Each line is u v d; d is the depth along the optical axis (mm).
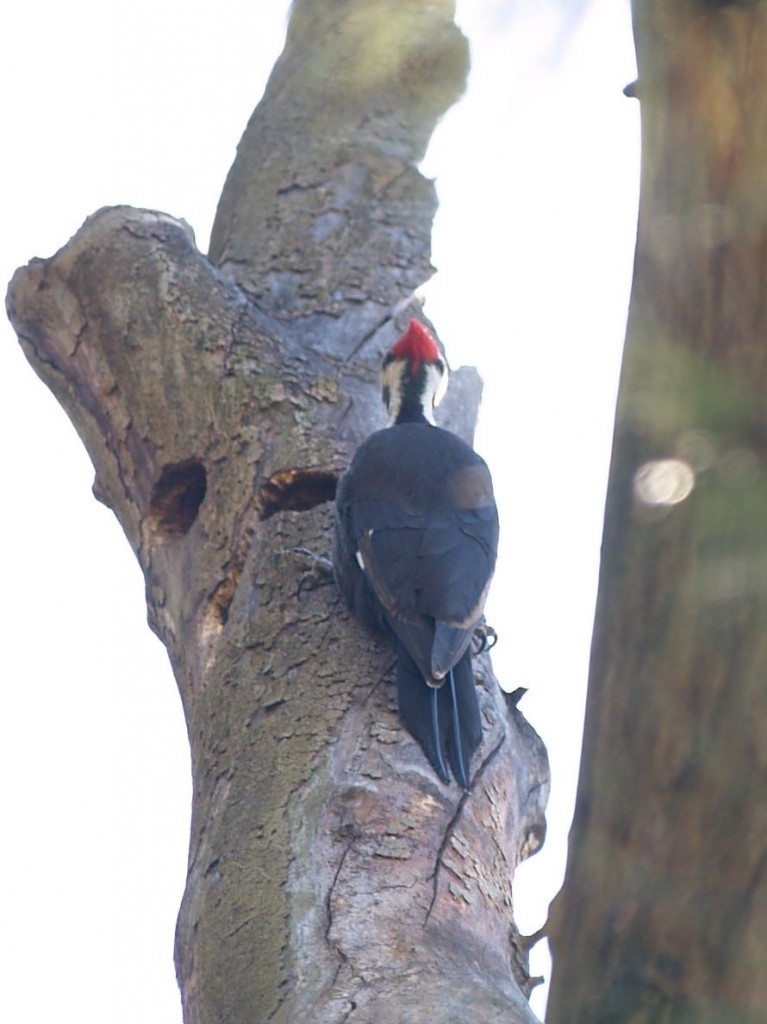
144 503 12828
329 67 15164
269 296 14117
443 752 10320
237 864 9609
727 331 4422
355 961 8812
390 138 15062
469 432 14016
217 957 9250
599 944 4547
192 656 11828
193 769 11133
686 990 4332
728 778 4324
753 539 3619
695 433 3752
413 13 12273
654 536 4414
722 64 4582
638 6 4832
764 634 4246
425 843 9680
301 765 10086
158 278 12898
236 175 15320
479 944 9312
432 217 14891
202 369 12570
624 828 4547
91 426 13352
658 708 4473
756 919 4246
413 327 13648
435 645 10547
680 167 4664
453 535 11281
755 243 4410
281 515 11805
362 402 12977
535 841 11297
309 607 11234
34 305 13516
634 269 4793
